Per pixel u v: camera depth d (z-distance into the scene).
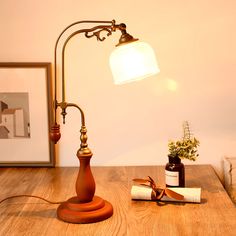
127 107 1.98
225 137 1.98
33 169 2.00
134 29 1.92
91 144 2.02
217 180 1.75
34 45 1.97
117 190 1.65
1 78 1.98
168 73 1.95
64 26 1.94
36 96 1.99
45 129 2.01
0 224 1.34
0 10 1.94
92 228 1.30
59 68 1.97
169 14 1.91
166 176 1.58
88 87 1.98
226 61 1.92
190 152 1.57
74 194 1.62
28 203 1.53
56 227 1.31
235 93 1.94
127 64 1.34
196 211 1.41
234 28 1.90
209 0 1.89
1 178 1.85
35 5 1.93
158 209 1.44
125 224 1.32
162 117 1.98
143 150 2.01
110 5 1.92
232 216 1.37
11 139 2.03
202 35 1.91
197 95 1.95
